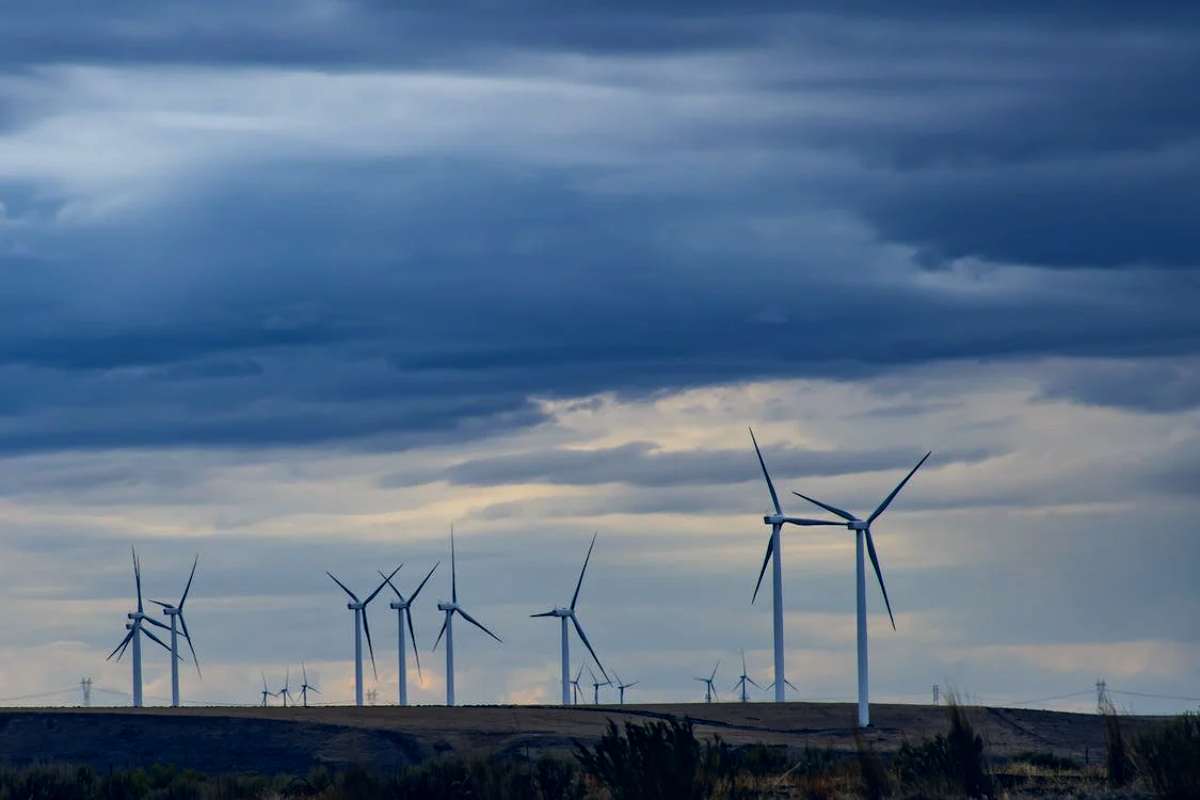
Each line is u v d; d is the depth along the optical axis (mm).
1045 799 82125
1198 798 77125
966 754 88000
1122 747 85750
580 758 90250
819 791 91438
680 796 85500
